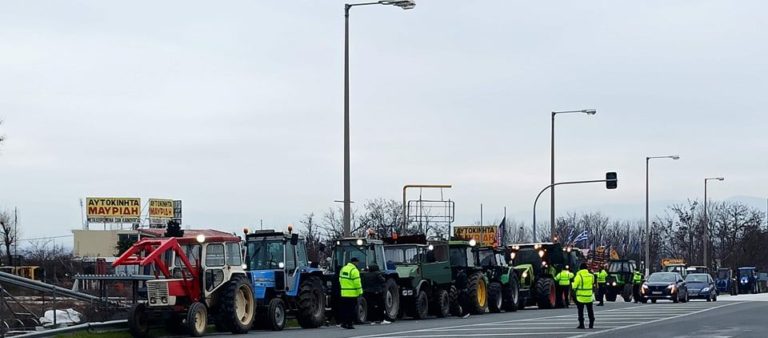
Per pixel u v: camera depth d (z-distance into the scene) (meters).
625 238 105.25
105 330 24.48
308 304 28.88
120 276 26.48
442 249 35.81
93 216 78.81
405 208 51.31
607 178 50.56
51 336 22.86
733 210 114.12
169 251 26.02
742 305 45.59
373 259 32.06
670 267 67.75
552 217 52.00
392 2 32.09
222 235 27.00
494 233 65.62
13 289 38.62
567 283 43.06
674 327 28.00
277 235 28.83
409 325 29.62
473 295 36.44
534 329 27.00
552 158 52.59
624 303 51.03
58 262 56.53
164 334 26.05
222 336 25.31
